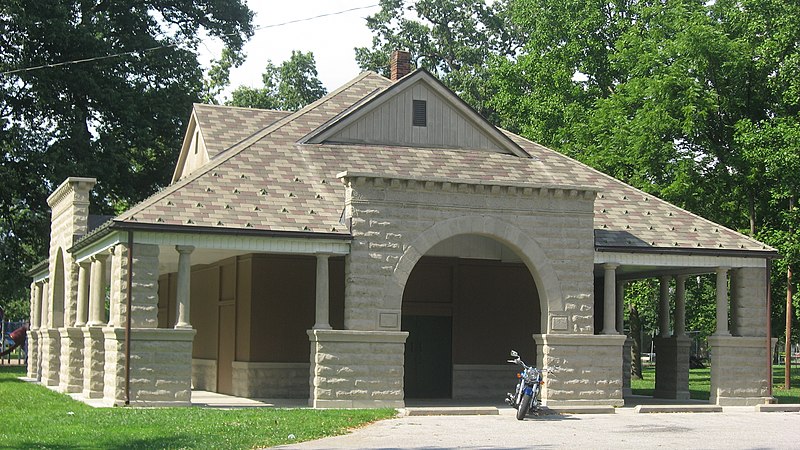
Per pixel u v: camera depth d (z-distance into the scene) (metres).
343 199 24.81
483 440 17.47
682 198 39.09
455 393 28.16
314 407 22.72
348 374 23.06
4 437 16.62
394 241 23.58
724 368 26.39
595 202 27.92
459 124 28.72
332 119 27.81
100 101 46.16
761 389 26.62
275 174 25.31
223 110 31.95
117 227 21.73
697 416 23.19
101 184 47.00
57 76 45.03
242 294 27.14
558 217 24.98
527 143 30.56
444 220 24.02
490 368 28.55
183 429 17.66
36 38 44.81
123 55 47.38
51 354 31.83
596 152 42.75
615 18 46.53
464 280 28.66
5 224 49.78
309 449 15.97
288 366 26.50
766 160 36.06
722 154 39.62
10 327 76.19
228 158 25.53
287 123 28.22
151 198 23.11
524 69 48.12
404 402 25.61
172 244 22.27
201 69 50.81
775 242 36.62
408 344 28.05
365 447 16.30
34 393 27.56
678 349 30.09
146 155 51.00
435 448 16.27
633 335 47.22
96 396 24.84
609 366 25.11
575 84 46.75
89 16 47.91
